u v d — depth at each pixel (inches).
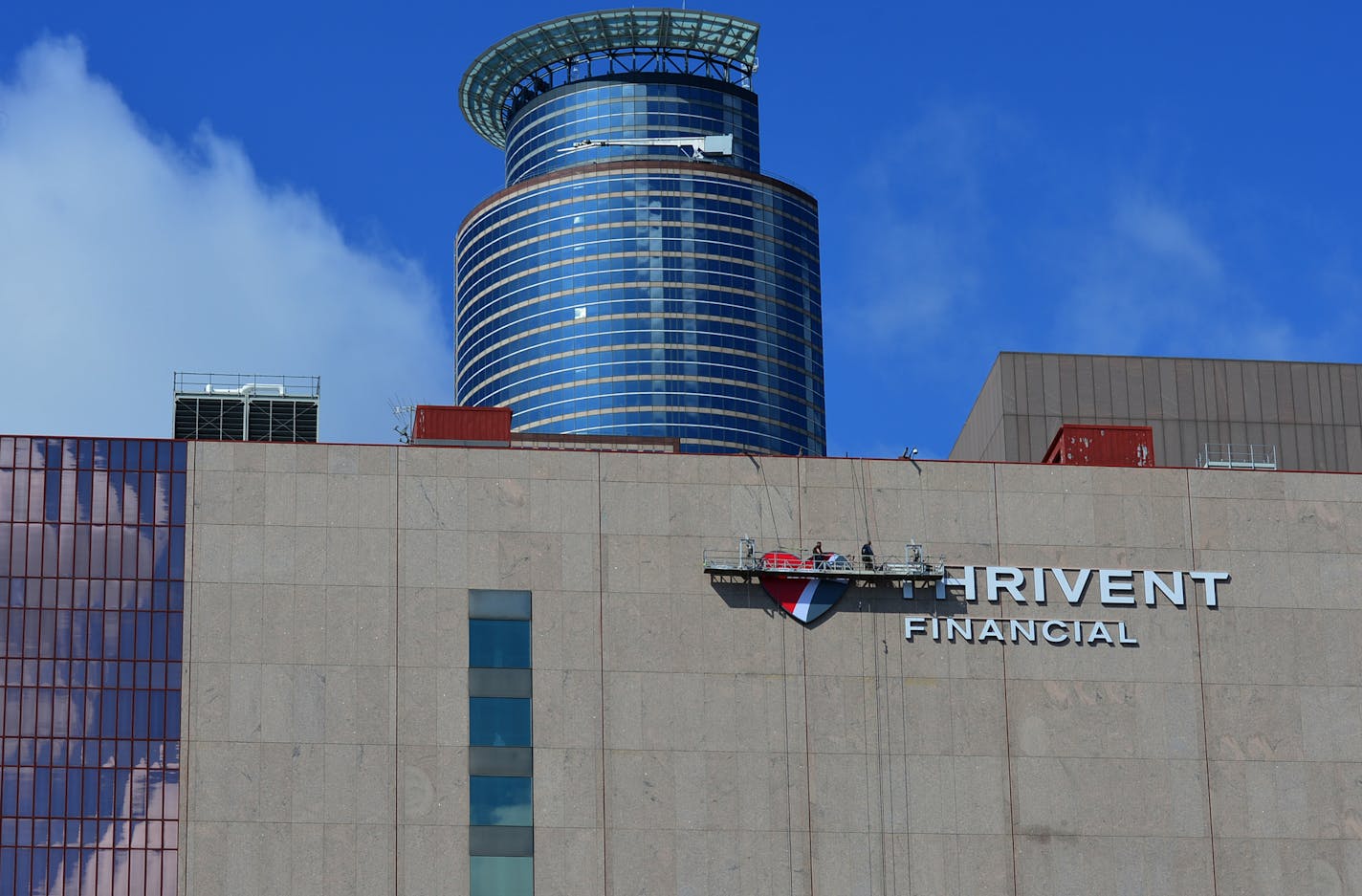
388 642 4229.8
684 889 4146.2
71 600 4200.3
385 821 4121.6
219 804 4104.3
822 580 4345.5
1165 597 4421.8
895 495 4426.7
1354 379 5846.5
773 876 4168.3
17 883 4025.6
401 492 4325.8
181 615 4212.6
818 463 4429.1
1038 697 4328.3
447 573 4284.0
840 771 4242.1
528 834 4143.7
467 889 4099.4
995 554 4411.9
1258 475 4522.6
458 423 4503.0
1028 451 5649.6
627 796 4185.5
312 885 4074.8
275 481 4308.6
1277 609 4436.5
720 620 4306.1
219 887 4057.6
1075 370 5728.3
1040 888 4222.4
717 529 4362.7
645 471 4387.3
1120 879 4242.1
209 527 4271.7
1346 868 4293.8
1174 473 4503.0
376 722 4178.2
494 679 4229.8
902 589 4360.2
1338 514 4512.8
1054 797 4274.1
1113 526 4456.2
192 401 4928.6
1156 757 4320.9
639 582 4315.9
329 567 4266.7
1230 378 5797.2
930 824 4229.8
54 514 4244.6
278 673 4192.9
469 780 4163.4
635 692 4249.5
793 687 4281.5
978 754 4279.0
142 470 4291.3
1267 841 4296.3
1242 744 4347.9
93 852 4057.6
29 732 4109.3
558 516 4340.6
